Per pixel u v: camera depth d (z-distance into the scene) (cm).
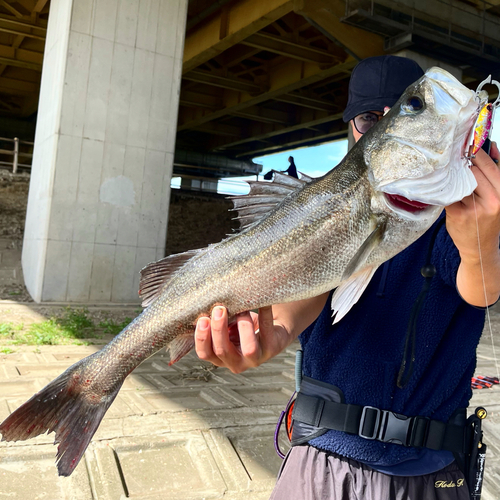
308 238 141
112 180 1039
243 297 144
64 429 149
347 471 149
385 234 135
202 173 3641
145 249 1073
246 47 2123
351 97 177
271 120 2920
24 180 1444
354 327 157
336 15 1481
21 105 2908
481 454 154
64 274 997
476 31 1533
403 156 129
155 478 341
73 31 1000
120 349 152
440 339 149
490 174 118
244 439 398
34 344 643
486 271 128
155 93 1080
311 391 160
